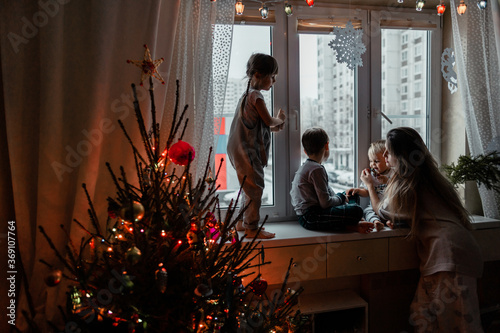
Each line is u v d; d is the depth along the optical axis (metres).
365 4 1.91
